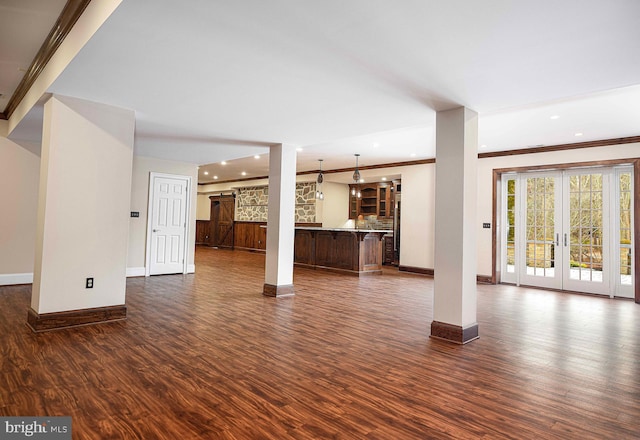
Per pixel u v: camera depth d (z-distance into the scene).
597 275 6.12
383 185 10.43
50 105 3.56
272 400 2.29
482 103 3.46
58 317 3.59
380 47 2.42
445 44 2.35
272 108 3.77
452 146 3.62
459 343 3.45
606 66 2.63
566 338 3.69
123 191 3.94
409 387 2.51
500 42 2.31
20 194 5.77
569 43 2.30
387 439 1.89
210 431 1.93
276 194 5.47
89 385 2.43
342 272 8.13
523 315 4.64
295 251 9.33
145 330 3.64
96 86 3.27
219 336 3.52
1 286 5.60
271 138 5.12
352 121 4.20
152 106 3.80
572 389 2.52
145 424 1.98
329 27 2.19
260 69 2.81
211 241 14.54
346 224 11.46
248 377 2.62
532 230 6.85
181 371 2.69
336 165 9.34
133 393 2.33
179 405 2.20
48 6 2.64
